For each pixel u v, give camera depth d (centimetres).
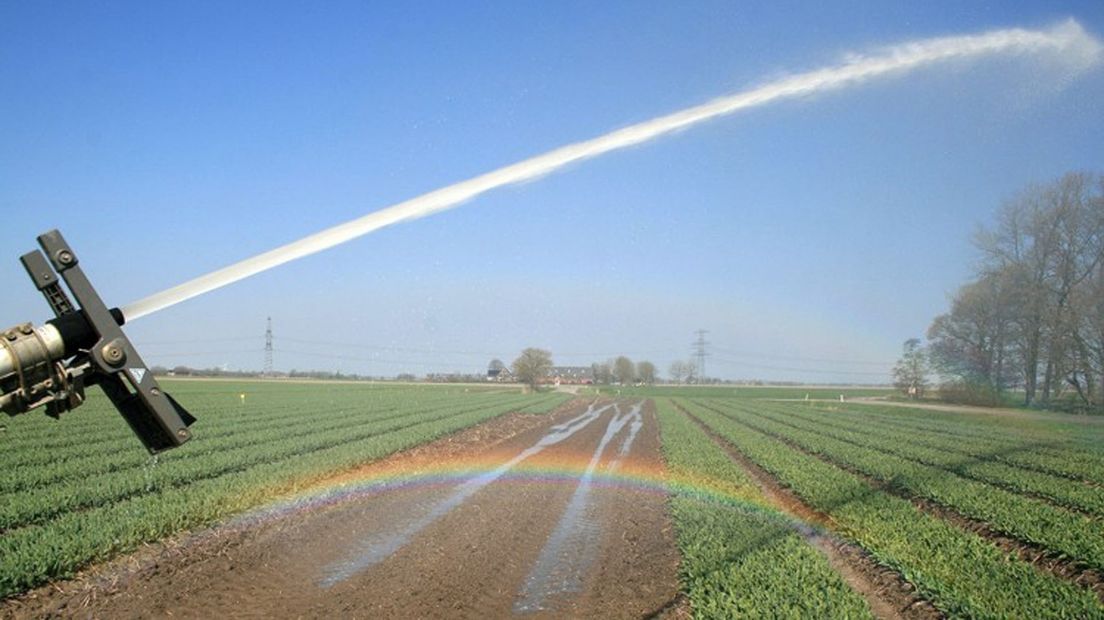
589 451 3030
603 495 1895
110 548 1162
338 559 1213
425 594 1033
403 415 4441
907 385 7262
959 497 1778
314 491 1803
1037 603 974
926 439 3588
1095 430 4219
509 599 1021
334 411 4650
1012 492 2059
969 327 5475
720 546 1253
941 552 1221
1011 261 5153
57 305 313
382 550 1278
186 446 2533
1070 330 4831
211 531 1350
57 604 964
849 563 1256
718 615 898
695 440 3325
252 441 2802
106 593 1009
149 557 1179
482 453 2892
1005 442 3422
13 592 973
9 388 297
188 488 1706
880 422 4978
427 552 1270
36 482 1795
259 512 1531
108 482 1741
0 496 1546
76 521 1296
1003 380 5450
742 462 2755
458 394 8006
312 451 2603
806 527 1523
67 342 308
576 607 991
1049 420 4734
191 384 9300
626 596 1041
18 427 3272
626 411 6206
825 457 2884
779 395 11256
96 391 5759
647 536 1421
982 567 1147
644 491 1973
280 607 969
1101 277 4772
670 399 9238
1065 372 5031
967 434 3934
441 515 1595
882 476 2228
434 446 3016
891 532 1373
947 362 5778
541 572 1157
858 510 1602
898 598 1062
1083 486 2038
